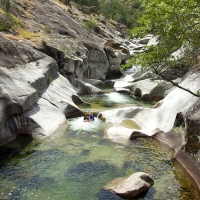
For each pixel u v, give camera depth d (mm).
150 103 25797
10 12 34469
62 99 21562
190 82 19359
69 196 10742
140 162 13945
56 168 12891
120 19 117562
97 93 29344
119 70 41188
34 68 21547
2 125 14766
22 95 16562
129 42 77500
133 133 17109
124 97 28219
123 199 10625
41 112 18250
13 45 21750
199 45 10508
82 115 21281
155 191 11266
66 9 67688
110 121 19734
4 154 14008
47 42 29984
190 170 12648
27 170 12555
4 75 16781
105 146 15734
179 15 9180
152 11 9836
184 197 10891
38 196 10641
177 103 18453
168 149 15578
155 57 11031
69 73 29094
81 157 14164
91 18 82312
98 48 37344
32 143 15492
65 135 17078
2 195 10547
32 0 49844
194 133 13094
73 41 35750
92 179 12062
